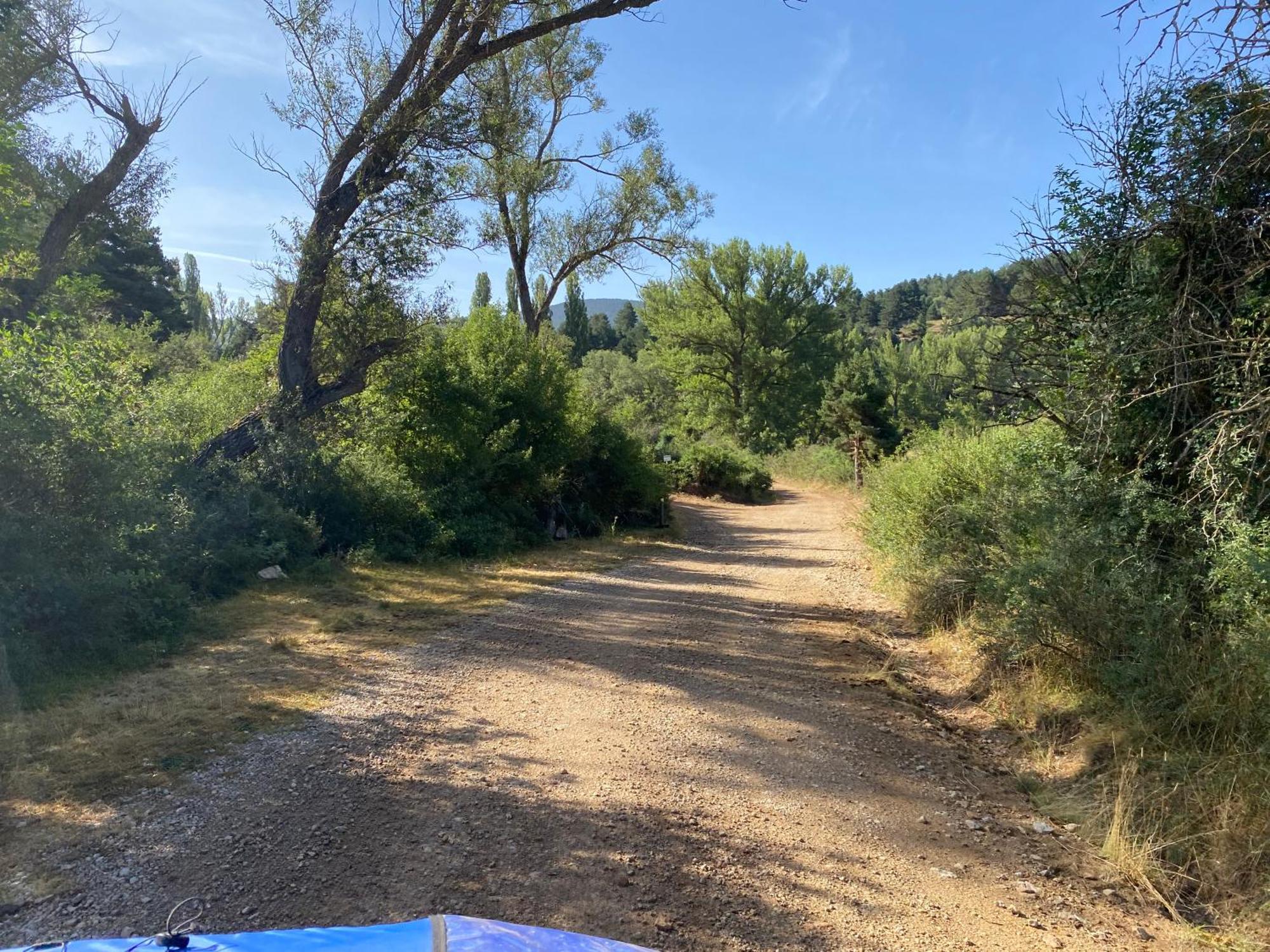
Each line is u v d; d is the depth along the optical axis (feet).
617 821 13.82
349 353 47.16
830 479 135.64
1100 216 21.53
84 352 28.32
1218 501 17.31
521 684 22.18
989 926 11.34
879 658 27.30
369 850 12.31
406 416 51.47
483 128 47.29
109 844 12.15
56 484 23.63
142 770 15.10
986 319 25.79
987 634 23.61
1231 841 13.20
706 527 80.38
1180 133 19.58
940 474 33.88
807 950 10.36
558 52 74.23
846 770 17.06
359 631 27.40
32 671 20.08
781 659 26.53
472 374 55.16
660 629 30.48
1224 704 15.80
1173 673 16.94
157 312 119.85
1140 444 21.33
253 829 12.84
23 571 20.98
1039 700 20.63
